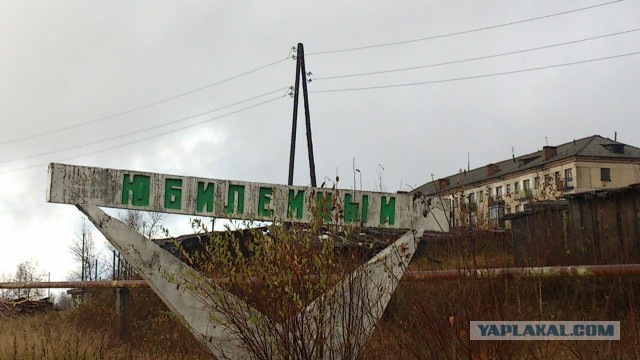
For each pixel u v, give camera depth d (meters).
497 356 4.46
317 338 4.95
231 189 5.91
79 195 5.50
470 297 4.66
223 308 5.06
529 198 12.04
